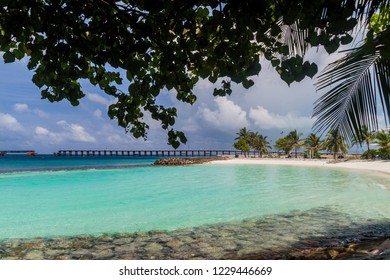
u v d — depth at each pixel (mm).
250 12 1919
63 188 15492
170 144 2867
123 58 2211
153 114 2842
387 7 3217
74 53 2189
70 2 2152
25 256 5137
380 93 4125
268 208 8891
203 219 7656
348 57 4055
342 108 4414
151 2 1868
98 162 54219
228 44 2160
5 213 9109
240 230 6480
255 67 2229
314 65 2172
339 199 10141
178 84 2373
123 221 7688
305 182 16438
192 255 4992
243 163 40469
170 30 2256
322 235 5930
